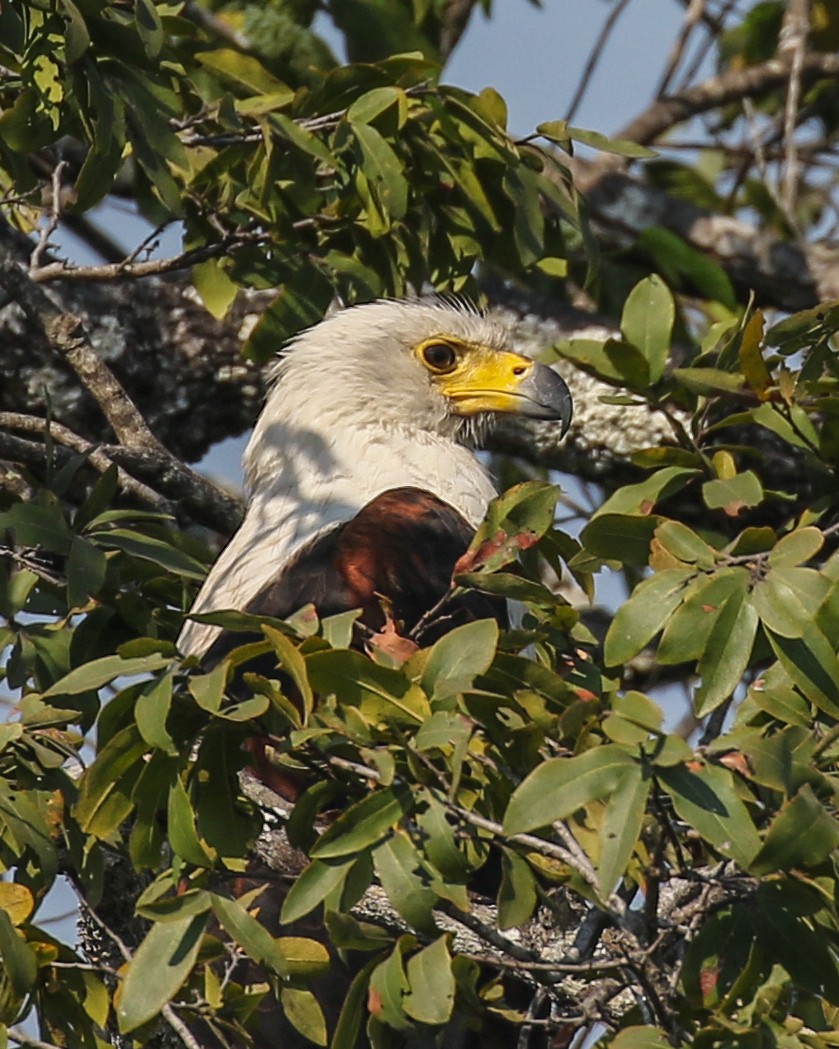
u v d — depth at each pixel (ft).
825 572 23.31
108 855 26.71
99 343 43.04
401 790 20.76
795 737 21.30
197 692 21.01
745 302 48.32
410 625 30.81
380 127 32.68
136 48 29.32
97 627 28.22
